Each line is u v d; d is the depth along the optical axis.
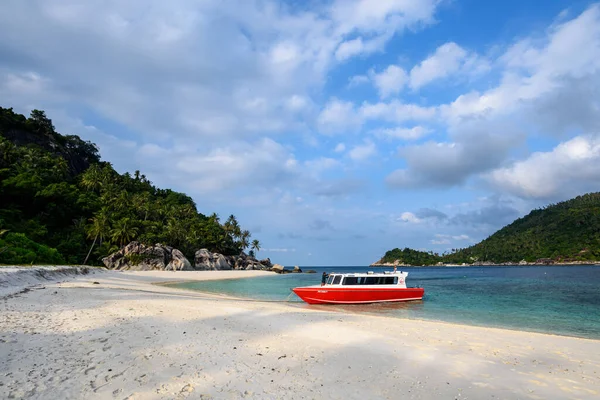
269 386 7.46
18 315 13.14
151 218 104.94
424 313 23.75
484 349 11.60
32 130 111.12
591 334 17.17
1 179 70.31
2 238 45.84
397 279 29.36
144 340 10.48
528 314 23.52
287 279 70.50
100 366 8.01
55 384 6.83
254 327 13.56
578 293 38.47
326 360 9.56
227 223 126.19
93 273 53.31
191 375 7.79
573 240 197.75
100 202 91.44
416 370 9.12
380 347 11.16
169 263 82.94
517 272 107.00
